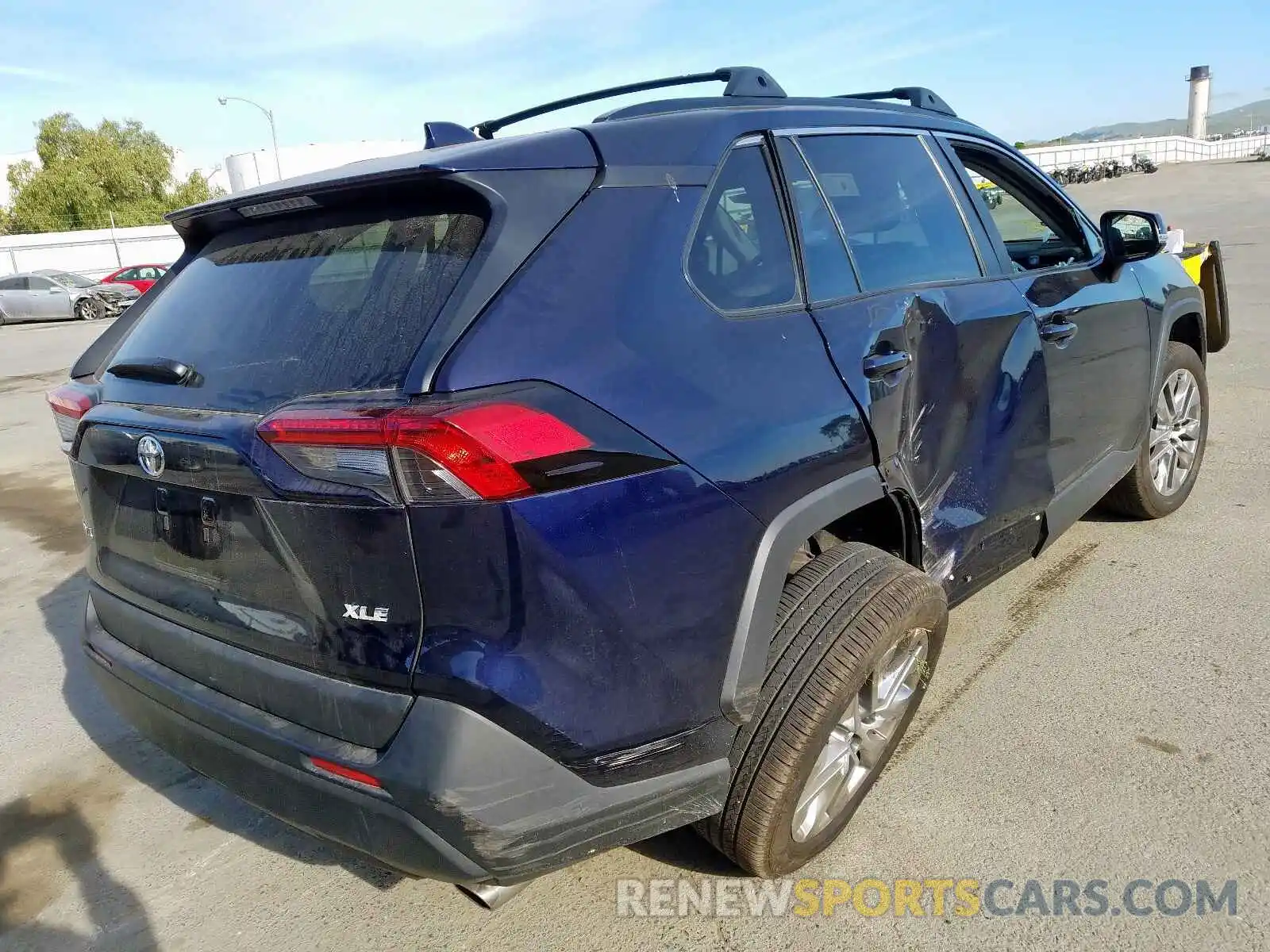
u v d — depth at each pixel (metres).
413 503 1.60
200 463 1.91
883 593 2.24
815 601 2.20
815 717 2.07
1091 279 3.44
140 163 58.09
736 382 1.99
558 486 1.66
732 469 1.92
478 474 1.58
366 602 1.69
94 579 2.46
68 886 2.59
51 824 2.88
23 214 54.34
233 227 2.41
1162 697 2.97
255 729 1.89
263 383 1.92
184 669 2.11
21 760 3.25
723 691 1.93
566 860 1.79
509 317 1.73
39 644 4.23
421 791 1.63
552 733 1.68
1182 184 37.22
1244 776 2.57
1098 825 2.43
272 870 2.60
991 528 2.83
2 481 7.36
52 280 24.95
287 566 1.79
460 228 1.85
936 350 2.56
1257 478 4.78
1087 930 2.11
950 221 2.93
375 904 2.43
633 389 1.81
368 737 1.73
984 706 3.02
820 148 2.55
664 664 1.82
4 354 17.53
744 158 2.31
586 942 2.22
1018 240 3.53
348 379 1.76
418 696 1.67
